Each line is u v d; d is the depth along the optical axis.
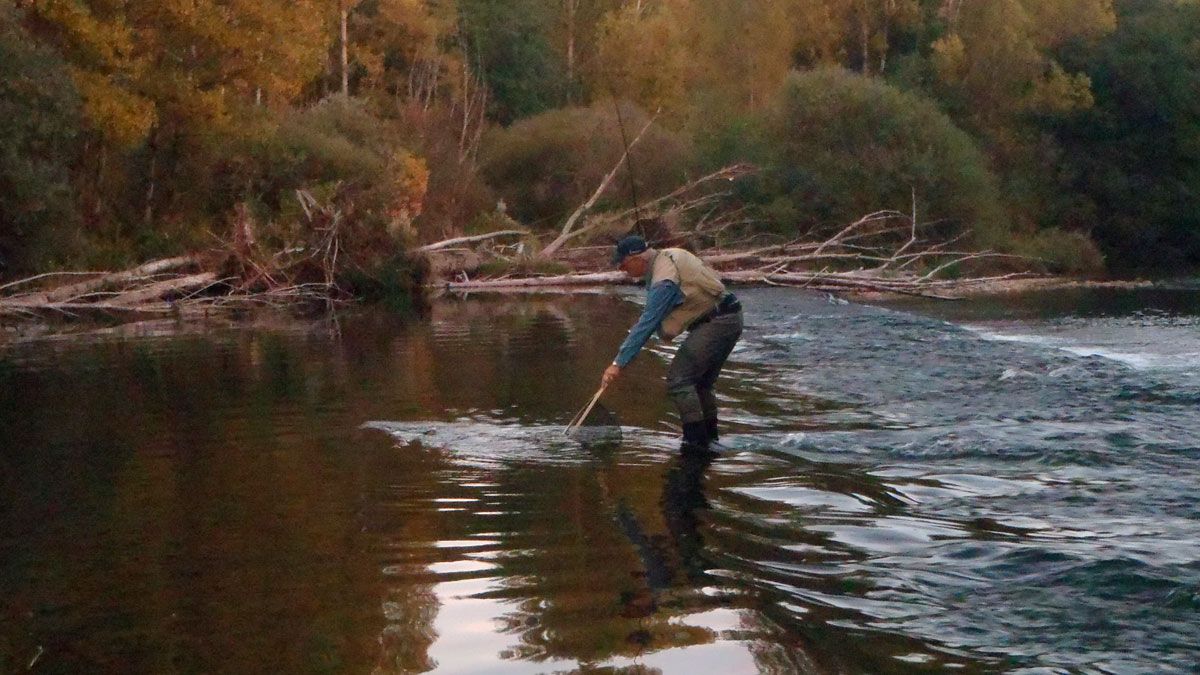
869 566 4.66
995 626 3.97
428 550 4.96
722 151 28.88
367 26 37.53
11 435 7.80
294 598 4.37
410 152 27.72
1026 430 7.50
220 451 7.13
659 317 7.20
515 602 4.29
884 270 20.00
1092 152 37.31
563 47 47.00
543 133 31.44
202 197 23.80
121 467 6.73
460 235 26.03
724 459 6.81
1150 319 16.81
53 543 5.17
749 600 4.27
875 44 39.41
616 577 4.56
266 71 23.30
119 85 20.89
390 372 10.66
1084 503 5.65
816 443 7.25
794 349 12.16
